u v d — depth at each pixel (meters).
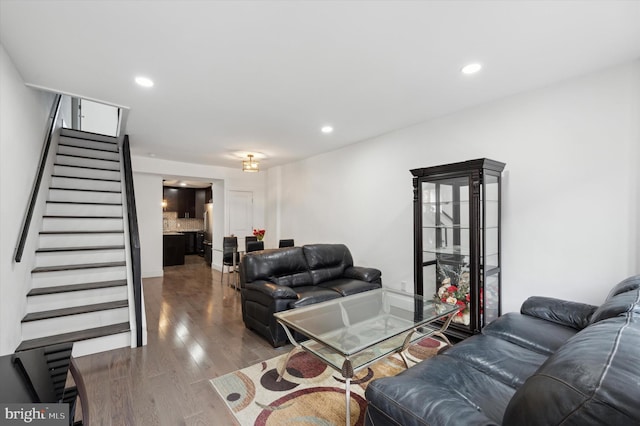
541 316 2.31
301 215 6.21
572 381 0.78
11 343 2.38
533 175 2.86
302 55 2.24
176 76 2.56
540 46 2.13
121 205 4.16
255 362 2.63
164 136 4.42
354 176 4.91
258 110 3.37
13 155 2.44
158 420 1.87
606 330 1.03
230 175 7.06
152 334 3.27
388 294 3.23
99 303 3.16
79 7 1.70
